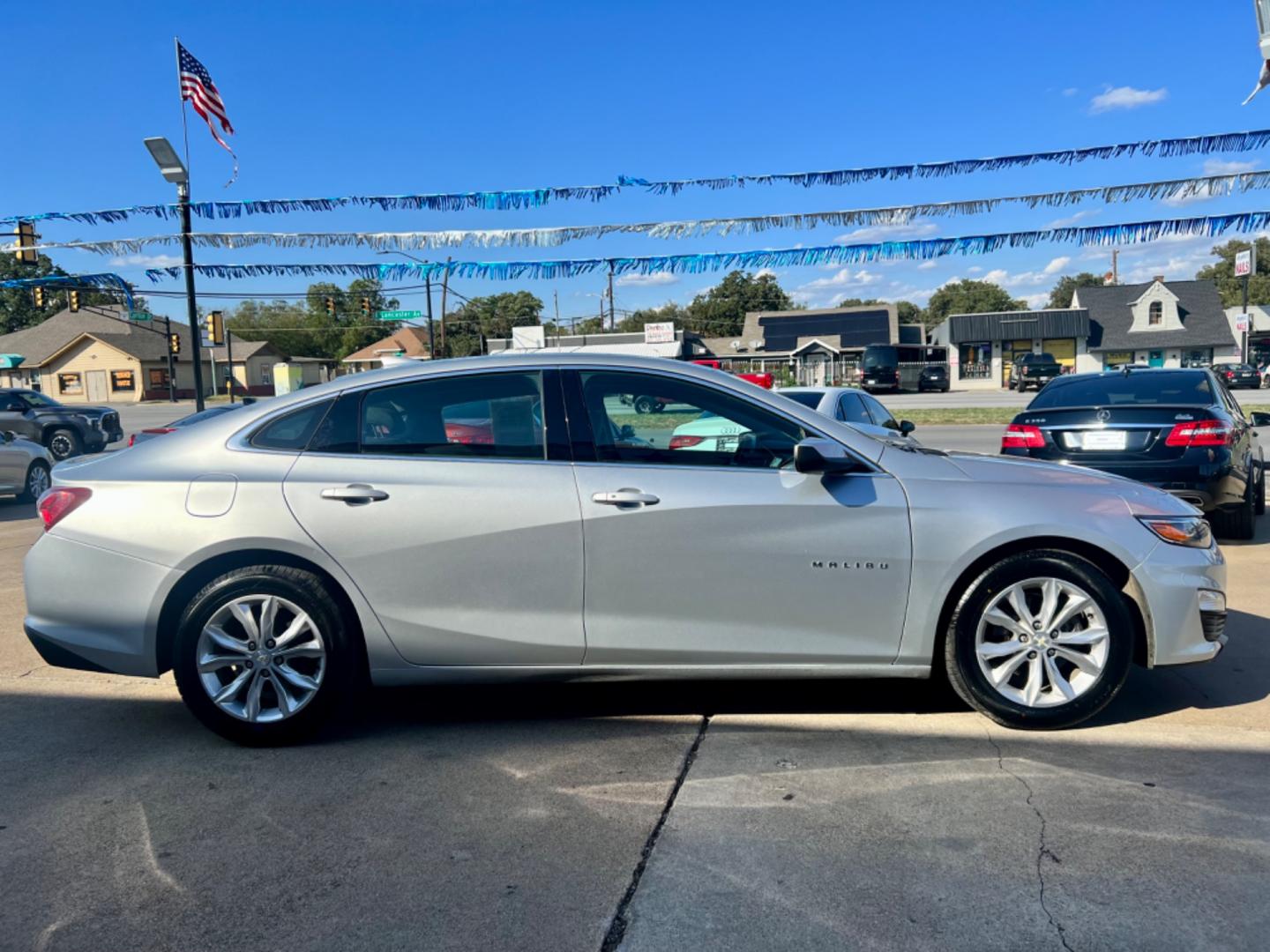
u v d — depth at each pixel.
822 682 4.67
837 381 58.00
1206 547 4.02
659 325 39.97
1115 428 7.37
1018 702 3.92
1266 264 84.12
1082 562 3.86
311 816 3.30
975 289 107.50
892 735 3.95
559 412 3.99
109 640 3.89
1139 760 3.66
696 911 2.69
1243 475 7.41
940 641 3.99
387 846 3.08
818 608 3.88
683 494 3.85
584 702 4.44
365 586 3.85
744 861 2.95
